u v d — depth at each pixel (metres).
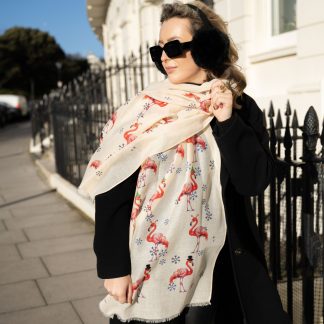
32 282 3.70
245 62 5.06
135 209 1.60
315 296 2.73
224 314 1.84
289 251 2.41
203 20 1.67
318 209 2.35
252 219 1.76
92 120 5.51
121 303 1.63
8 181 8.69
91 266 3.98
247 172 1.61
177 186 1.61
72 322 3.02
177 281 1.62
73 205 6.29
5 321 3.07
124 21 12.68
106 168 1.58
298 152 3.79
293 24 4.62
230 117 1.57
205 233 1.64
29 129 23.06
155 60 1.79
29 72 59.75
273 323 1.69
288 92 4.14
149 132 1.60
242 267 1.69
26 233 5.10
